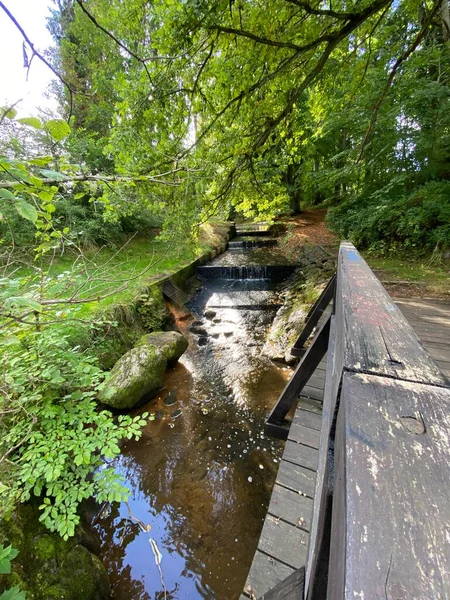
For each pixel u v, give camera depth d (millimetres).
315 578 420
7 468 1567
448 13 3598
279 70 2539
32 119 716
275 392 3475
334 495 397
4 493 1453
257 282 7883
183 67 2234
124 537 2027
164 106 2400
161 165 2373
